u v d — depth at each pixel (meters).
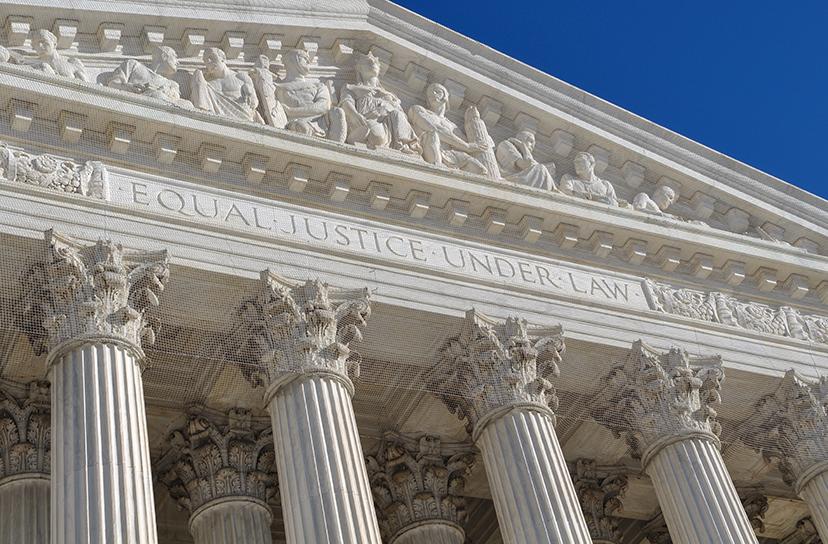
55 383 30.23
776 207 44.97
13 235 31.19
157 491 40.28
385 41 40.78
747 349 41.00
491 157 40.53
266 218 35.31
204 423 36.06
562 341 37.09
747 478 43.84
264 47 38.91
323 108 38.56
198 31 37.59
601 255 40.41
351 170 36.69
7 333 32.75
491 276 37.84
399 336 36.19
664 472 37.19
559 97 42.66
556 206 39.44
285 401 32.56
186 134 34.66
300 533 30.41
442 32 41.69
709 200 44.34
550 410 35.78
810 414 40.47
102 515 27.80
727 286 42.59
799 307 43.69
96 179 33.25
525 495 33.56
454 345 36.44
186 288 33.38
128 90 35.09
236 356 34.06
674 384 38.19
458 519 38.53
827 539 39.19
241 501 35.22
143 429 29.92
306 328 33.50
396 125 39.28
